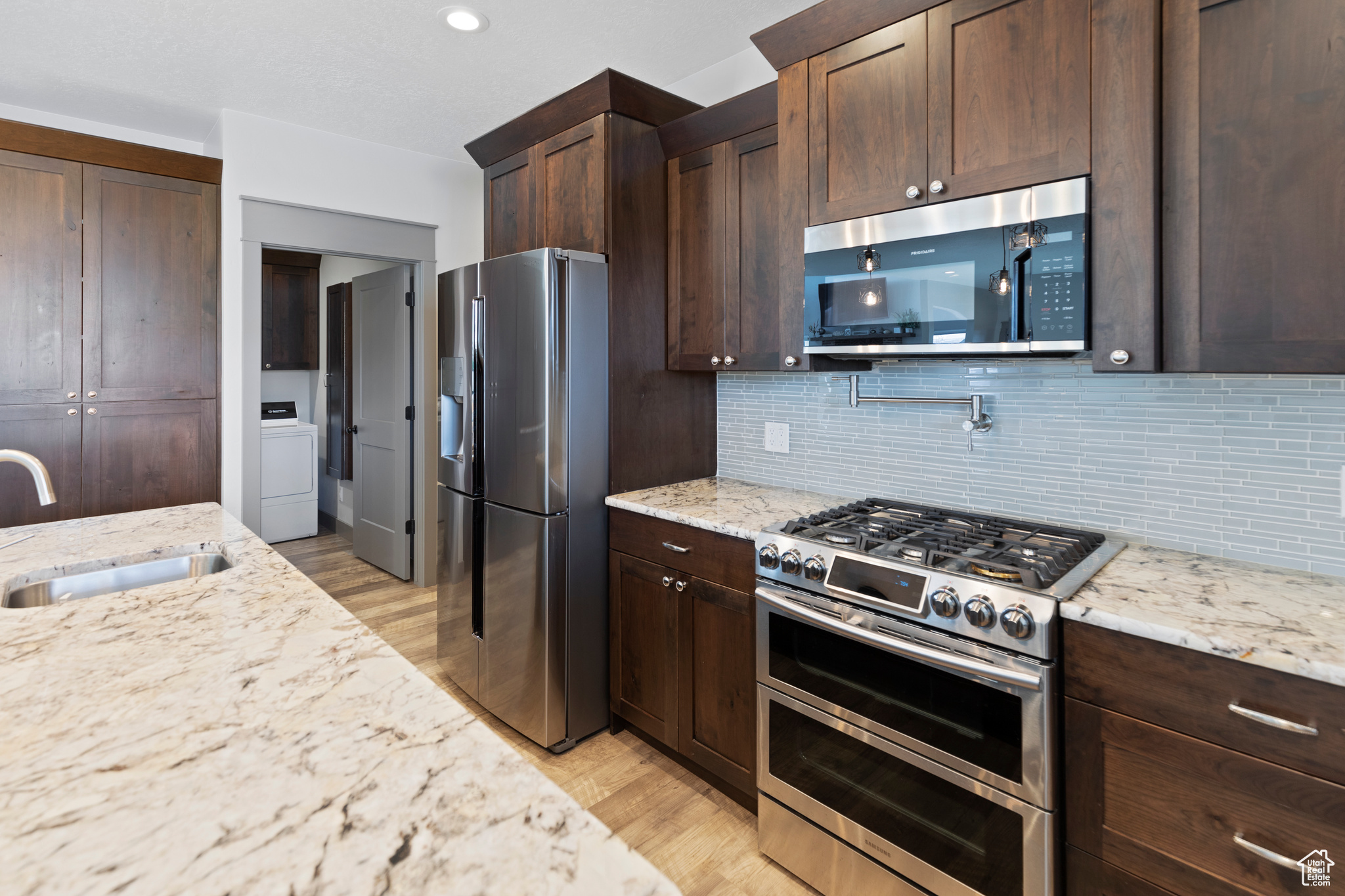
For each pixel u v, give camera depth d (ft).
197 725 2.56
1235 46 4.13
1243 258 4.15
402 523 13.33
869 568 5.04
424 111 10.25
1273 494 4.93
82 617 3.76
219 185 10.36
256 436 10.65
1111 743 4.05
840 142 6.08
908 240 5.57
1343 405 4.63
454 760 2.34
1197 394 5.25
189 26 7.73
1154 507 5.49
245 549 5.43
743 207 7.39
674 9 7.50
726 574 6.46
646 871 1.79
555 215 8.50
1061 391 5.99
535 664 7.67
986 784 4.48
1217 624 3.82
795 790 5.65
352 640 3.46
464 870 1.79
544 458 7.42
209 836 1.91
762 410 8.54
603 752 7.67
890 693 4.98
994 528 5.94
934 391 6.86
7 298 8.89
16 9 7.36
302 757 2.35
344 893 1.69
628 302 8.02
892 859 5.00
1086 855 4.18
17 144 8.89
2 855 1.81
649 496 7.80
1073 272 4.71
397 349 13.24
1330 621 3.85
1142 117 4.42
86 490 9.50
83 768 2.26
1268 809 3.51
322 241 11.20
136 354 9.81
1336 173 3.83
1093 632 4.09
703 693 6.79
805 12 6.10
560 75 9.00
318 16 7.55
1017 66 4.99
